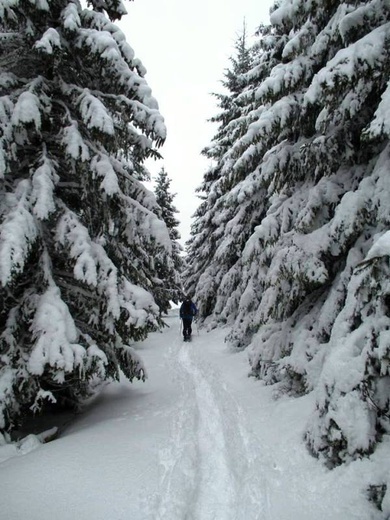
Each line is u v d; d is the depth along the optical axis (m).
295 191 7.49
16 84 5.96
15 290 5.84
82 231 5.80
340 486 3.43
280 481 3.83
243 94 9.41
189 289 23.42
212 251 20.38
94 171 5.85
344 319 4.45
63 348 4.98
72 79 6.79
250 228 12.36
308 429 4.41
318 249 5.69
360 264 3.64
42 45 5.27
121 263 7.16
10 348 5.16
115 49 5.87
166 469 4.09
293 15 6.23
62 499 3.48
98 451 4.51
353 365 3.88
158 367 10.52
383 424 3.66
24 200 5.38
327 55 6.51
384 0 5.10
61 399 6.80
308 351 5.73
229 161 11.34
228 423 5.56
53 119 6.54
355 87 5.34
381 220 4.82
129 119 6.45
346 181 6.11
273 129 6.68
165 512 3.30
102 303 6.03
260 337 7.55
